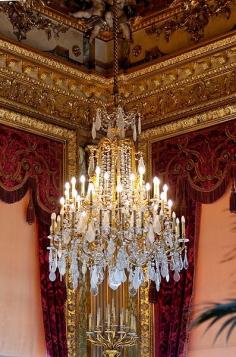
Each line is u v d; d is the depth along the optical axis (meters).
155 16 10.23
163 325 9.47
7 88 9.62
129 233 7.78
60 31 10.30
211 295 9.16
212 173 9.42
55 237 7.97
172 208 9.67
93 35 10.46
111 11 10.38
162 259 7.83
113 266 7.72
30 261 9.43
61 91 10.23
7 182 9.28
